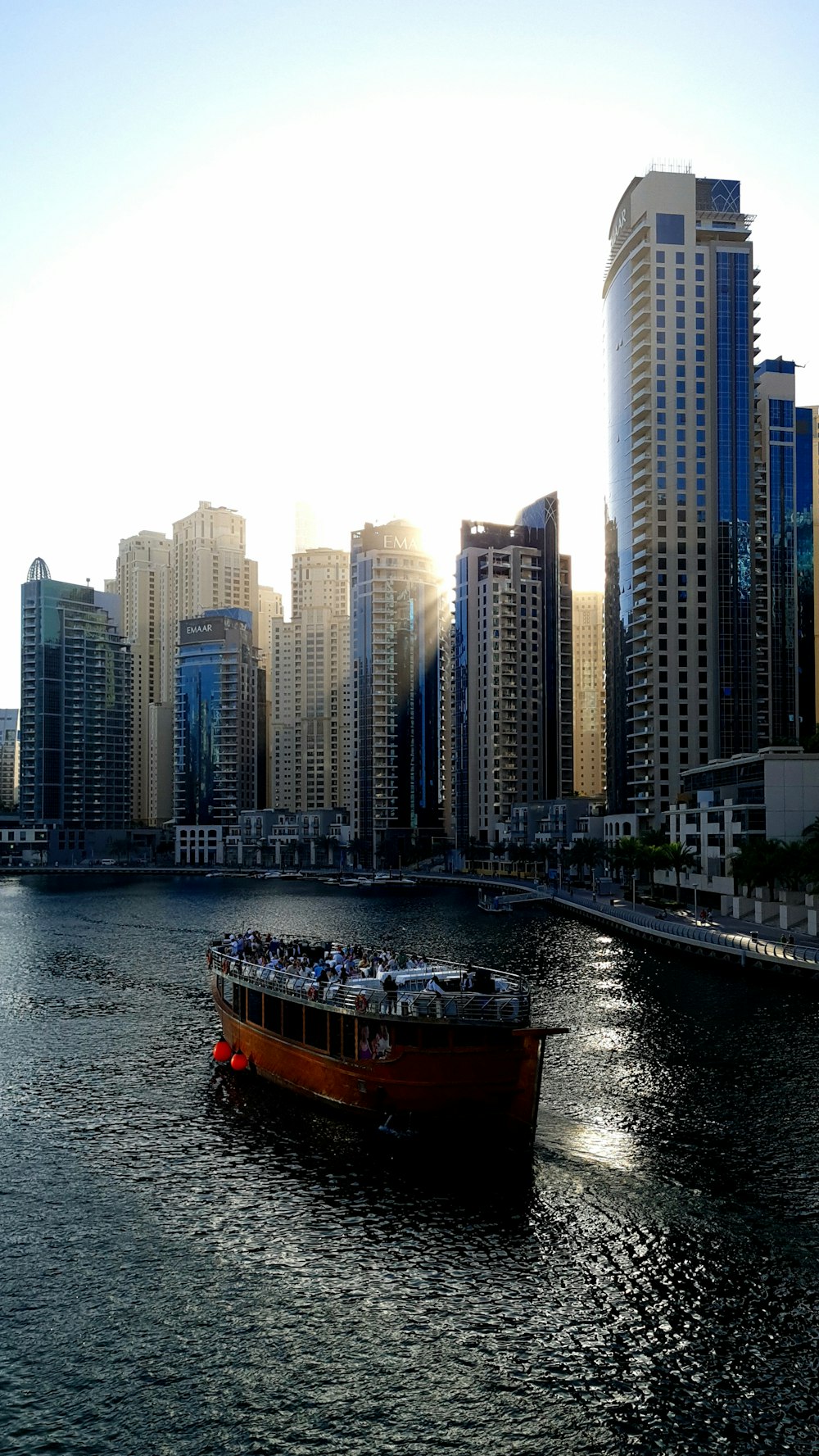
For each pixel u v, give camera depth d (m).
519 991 54.84
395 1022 52.56
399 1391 32.94
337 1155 52.12
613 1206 44.69
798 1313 36.25
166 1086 65.06
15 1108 60.84
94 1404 32.78
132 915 190.25
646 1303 37.12
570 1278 38.94
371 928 157.88
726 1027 76.81
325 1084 57.59
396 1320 36.69
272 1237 43.19
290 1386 33.38
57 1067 70.25
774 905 131.12
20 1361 34.97
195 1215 45.53
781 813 145.62
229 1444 30.91
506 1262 40.34
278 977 63.12
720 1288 37.91
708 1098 59.41
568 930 150.00
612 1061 67.50
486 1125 51.47
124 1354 35.25
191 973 113.19
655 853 167.50
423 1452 30.36
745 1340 34.78
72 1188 48.72
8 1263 41.47
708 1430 30.77
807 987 91.88
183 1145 54.12
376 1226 43.84
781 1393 32.19
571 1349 34.62
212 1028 82.50
